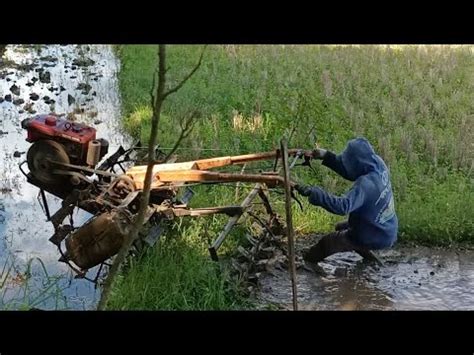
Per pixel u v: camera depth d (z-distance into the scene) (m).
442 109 7.96
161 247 4.86
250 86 8.92
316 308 4.57
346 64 9.74
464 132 7.14
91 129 4.96
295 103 8.08
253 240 5.00
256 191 5.07
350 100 8.40
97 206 4.77
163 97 3.01
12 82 9.57
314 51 10.47
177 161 6.52
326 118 7.72
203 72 9.27
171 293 4.46
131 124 7.77
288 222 3.65
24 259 5.20
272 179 4.55
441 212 5.67
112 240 4.49
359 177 4.77
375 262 5.15
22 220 5.86
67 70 10.20
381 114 7.92
